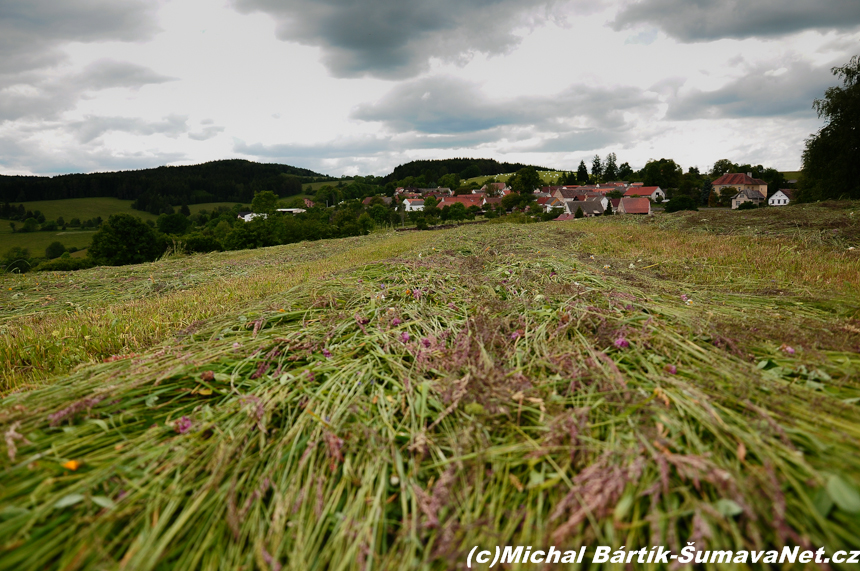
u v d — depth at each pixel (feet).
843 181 75.92
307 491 5.94
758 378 7.68
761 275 19.31
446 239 45.60
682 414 6.68
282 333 12.73
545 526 5.12
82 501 5.65
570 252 30.27
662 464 5.37
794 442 6.00
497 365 9.18
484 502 5.68
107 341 14.40
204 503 5.79
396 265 23.86
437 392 8.20
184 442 6.98
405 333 11.76
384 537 5.39
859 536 4.47
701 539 4.59
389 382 9.16
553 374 8.78
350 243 77.97
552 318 12.05
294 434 7.22
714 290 16.48
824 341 9.61
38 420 7.29
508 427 7.11
